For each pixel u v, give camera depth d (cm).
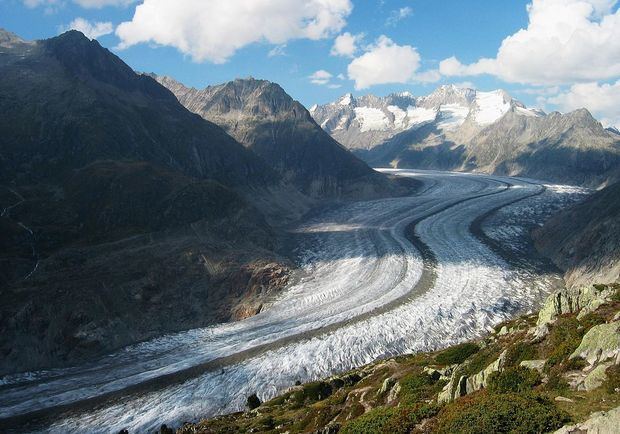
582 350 1870
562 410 1547
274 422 3256
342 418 2814
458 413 1691
